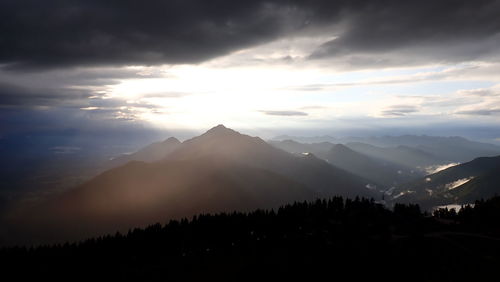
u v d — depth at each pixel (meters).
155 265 144.25
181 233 159.38
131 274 137.75
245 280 119.25
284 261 128.38
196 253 151.75
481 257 119.50
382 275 112.56
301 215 164.38
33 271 144.62
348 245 133.88
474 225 160.12
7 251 161.25
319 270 119.19
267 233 156.38
